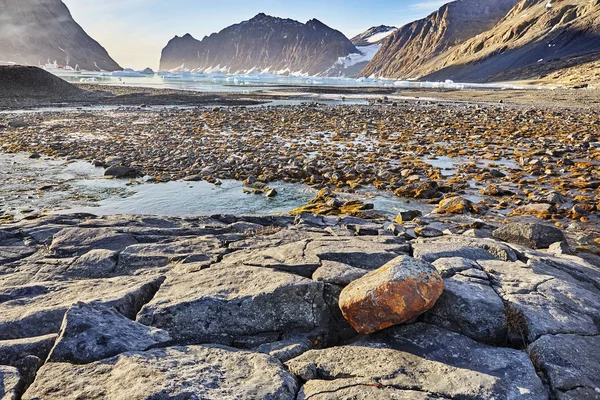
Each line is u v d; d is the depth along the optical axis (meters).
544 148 22.42
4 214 13.23
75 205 14.37
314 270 6.85
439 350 5.15
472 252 7.74
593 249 9.53
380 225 11.02
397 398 4.22
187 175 18.12
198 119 38.69
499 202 13.71
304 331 5.94
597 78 94.25
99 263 7.81
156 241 9.16
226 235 9.51
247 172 18.41
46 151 23.08
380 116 41.09
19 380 4.50
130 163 20.09
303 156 21.33
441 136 27.98
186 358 4.89
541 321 5.35
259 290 6.08
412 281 5.46
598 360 4.79
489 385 4.32
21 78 62.88
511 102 59.59
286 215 11.80
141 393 4.12
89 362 4.79
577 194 14.29
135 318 6.02
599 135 26.53
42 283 6.96
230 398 4.14
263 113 44.41
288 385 4.47
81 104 54.62
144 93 74.38
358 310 5.49
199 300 5.95
